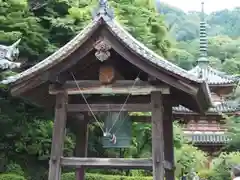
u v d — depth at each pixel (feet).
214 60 172.24
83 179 28.30
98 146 61.62
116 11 69.31
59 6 66.39
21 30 53.88
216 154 88.43
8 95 52.75
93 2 70.03
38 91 27.78
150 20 82.89
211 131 87.97
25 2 54.34
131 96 29.04
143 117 32.04
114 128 27.86
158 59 24.76
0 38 48.42
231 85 87.30
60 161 24.79
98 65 27.04
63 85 26.50
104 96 29.30
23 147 51.26
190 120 86.48
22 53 55.16
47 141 52.54
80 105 26.35
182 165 63.77
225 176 73.00
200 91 24.99
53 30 61.87
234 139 77.97
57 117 25.88
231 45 197.88
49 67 25.26
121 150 60.49
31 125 53.93
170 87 25.79
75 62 25.50
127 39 24.97
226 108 86.63
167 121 30.32
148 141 62.54
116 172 62.54
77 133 29.81
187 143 78.95
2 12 52.34
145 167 24.39
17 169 49.52
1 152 51.29
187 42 208.74
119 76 28.09
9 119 51.03
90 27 25.11
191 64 160.56
